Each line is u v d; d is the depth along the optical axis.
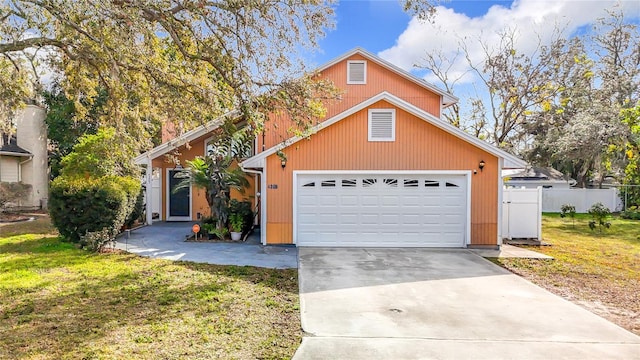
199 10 6.50
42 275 7.01
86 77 8.17
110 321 4.95
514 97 23.42
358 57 14.80
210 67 7.65
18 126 19.66
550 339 4.67
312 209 10.75
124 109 7.46
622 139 18.97
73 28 5.75
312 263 8.58
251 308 5.57
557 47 22.59
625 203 21.45
